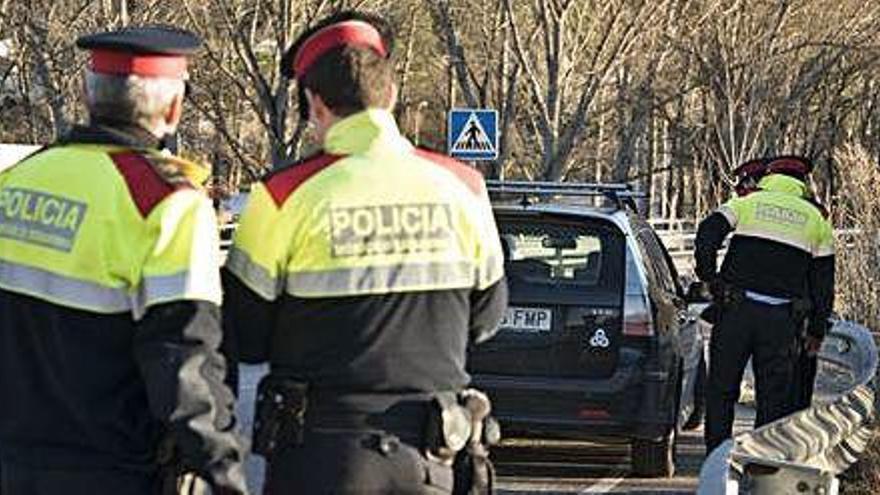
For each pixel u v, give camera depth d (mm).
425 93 125750
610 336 23328
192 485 10125
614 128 115625
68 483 10047
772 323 23203
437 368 10602
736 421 30375
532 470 24578
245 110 102938
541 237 23828
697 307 27312
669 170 137250
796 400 23844
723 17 111312
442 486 10570
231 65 92250
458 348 10781
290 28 86875
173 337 9656
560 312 23422
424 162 10844
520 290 23469
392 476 10406
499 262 11062
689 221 122000
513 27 97188
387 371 10438
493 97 102875
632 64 103938
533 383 23203
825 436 20203
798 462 17203
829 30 115438
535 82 98562
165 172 10008
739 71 115188
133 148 10180
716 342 23625
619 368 23266
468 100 100312
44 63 87438
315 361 10453
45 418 10094
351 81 10711
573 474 24406
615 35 98438
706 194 141625
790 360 23375
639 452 24016
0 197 10430
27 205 10242
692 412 28625
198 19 88812
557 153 98000
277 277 10469
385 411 10453
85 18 86500
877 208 38062
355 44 10812
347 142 10742
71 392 9961
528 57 99312
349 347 10422
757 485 16219
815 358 24125
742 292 23312
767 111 118750
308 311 10445
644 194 27891
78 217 10016
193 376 9578
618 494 23062
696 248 23391
